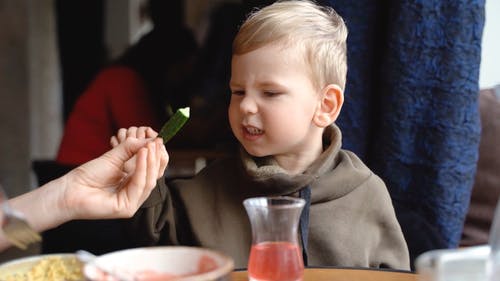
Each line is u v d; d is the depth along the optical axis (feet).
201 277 2.34
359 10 6.64
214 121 10.25
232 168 5.14
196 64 10.43
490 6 8.25
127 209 3.73
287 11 4.90
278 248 3.09
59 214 3.67
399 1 6.48
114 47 19.74
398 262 5.16
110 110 9.56
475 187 7.45
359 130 6.85
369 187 5.19
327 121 5.05
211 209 5.00
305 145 5.03
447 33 6.48
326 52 4.94
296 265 3.11
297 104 4.80
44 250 6.75
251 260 3.17
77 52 17.17
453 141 6.61
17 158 15.97
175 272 2.59
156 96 9.68
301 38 4.78
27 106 16.02
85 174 3.76
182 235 5.03
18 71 15.81
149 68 9.64
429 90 6.59
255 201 3.18
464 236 7.45
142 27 19.94
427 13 6.45
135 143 3.84
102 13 17.34
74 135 9.62
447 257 2.41
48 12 17.12
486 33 8.30
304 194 4.91
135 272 2.57
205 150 9.91
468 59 6.54
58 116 17.90
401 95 6.59
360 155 6.89
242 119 4.81
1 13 15.47
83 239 6.70
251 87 4.77
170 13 9.69
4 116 15.75
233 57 4.89
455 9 6.44
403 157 6.70
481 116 7.45
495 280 2.46
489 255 2.52
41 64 17.04
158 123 9.66
